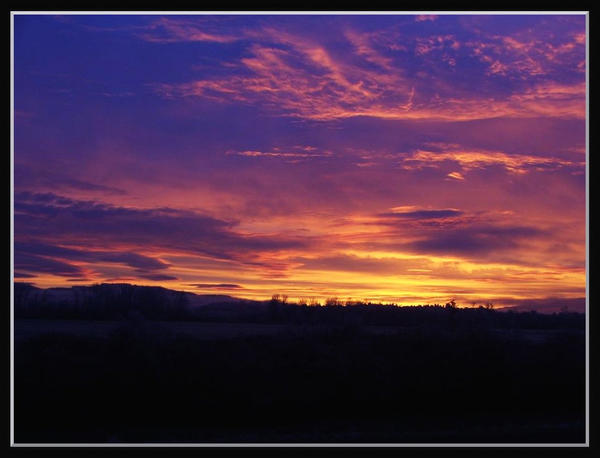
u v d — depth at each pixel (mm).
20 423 18969
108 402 20391
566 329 28203
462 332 26594
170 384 21156
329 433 18562
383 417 21406
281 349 24281
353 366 23344
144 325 23922
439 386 23203
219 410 20641
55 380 20359
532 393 23484
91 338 23391
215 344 23969
